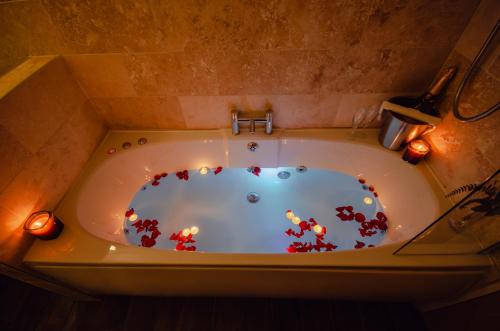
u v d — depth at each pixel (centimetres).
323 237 146
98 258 99
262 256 98
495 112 90
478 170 99
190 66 122
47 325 127
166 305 131
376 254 97
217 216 157
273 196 164
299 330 122
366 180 155
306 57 117
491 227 86
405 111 117
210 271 99
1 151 92
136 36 111
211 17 105
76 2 100
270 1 100
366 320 124
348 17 103
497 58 87
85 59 119
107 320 127
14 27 107
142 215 153
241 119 142
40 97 108
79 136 132
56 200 118
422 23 104
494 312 87
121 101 139
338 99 134
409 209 128
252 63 120
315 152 156
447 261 92
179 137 153
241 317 127
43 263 99
